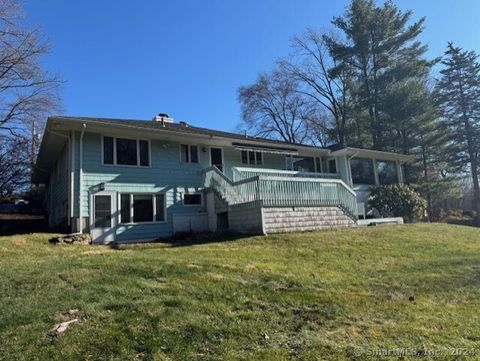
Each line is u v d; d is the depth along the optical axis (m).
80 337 4.84
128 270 7.99
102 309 5.76
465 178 37.91
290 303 6.55
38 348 4.58
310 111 41.84
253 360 4.45
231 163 20.62
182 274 7.81
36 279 7.33
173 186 17.80
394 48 33.34
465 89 37.09
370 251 11.69
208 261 9.16
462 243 13.73
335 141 37.88
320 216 16.58
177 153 18.36
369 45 33.69
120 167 16.39
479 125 36.22
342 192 17.95
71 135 15.59
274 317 5.90
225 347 4.81
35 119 23.78
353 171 24.58
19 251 11.49
